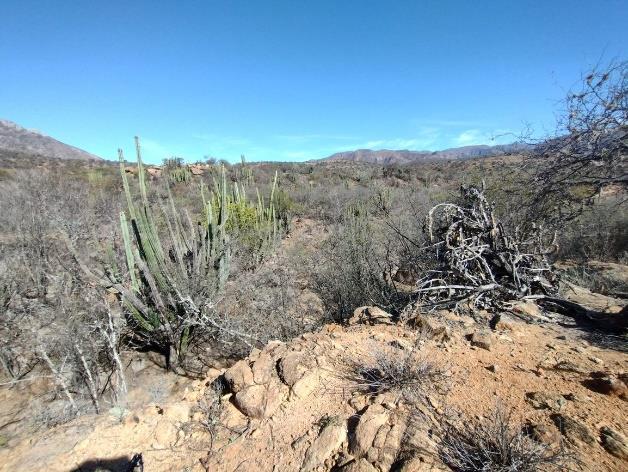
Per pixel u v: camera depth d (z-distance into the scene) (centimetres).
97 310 490
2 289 545
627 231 820
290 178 3108
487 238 433
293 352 281
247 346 501
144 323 501
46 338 464
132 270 529
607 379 229
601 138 404
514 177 503
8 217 985
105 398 426
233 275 689
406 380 238
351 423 212
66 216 945
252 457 211
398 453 184
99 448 229
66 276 578
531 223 481
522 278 421
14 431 366
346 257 572
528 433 191
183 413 251
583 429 191
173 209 632
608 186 457
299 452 204
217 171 2139
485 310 388
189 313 484
